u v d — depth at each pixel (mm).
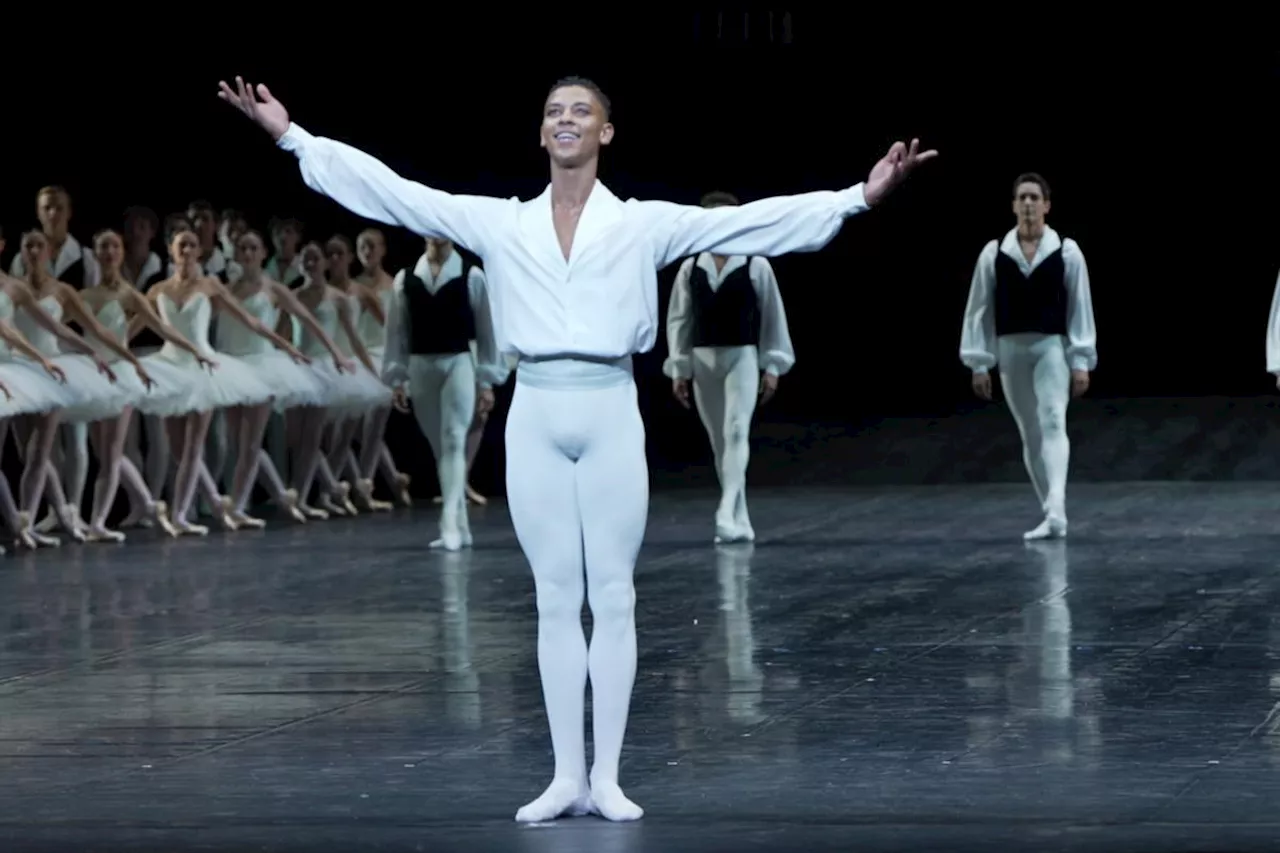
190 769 15430
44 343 32469
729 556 29250
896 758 15391
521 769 15273
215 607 24500
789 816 13562
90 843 12969
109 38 43531
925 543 30578
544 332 13578
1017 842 12609
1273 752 15352
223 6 45281
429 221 13828
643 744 16094
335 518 36719
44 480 32031
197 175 44875
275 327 36375
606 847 12688
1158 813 13430
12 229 42250
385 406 38031
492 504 38844
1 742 16562
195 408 33719
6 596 25812
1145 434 48219
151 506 34344
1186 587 24875
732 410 31109
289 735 16688
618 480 13680
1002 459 44656
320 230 46469
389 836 13102
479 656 20531
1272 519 33125
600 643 13812
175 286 34594
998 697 17781
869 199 13344
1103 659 19625
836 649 20531
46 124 42812
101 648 21406
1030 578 26062
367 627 22641
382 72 48781
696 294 31125
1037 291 30656
